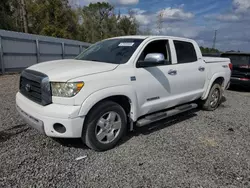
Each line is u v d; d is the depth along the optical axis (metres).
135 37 4.24
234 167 3.09
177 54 4.55
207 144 3.81
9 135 3.80
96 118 3.21
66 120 2.90
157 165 3.07
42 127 3.02
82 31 30.88
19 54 12.96
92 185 2.60
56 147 3.46
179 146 3.69
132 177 2.78
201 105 5.90
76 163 3.05
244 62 9.47
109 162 3.11
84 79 3.01
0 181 2.58
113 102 3.39
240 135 4.30
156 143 3.77
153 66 3.95
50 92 2.97
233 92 9.62
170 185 2.65
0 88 8.01
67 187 2.55
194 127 4.63
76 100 2.94
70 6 26.11
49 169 2.87
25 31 19.83
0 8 21.86
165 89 4.18
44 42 14.63
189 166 3.07
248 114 5.84
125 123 3.63
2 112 5.04
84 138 3.24
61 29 24.67
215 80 5.86
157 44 4.22
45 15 24.30
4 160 3.02
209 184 2.69
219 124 4.89
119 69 3.46
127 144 3.69
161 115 4.14
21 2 19.62
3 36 11.85
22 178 2.66
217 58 6.00
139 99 3.70
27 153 3.24
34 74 3.23
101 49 4.30
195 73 4.94
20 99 3.50
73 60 4.06
